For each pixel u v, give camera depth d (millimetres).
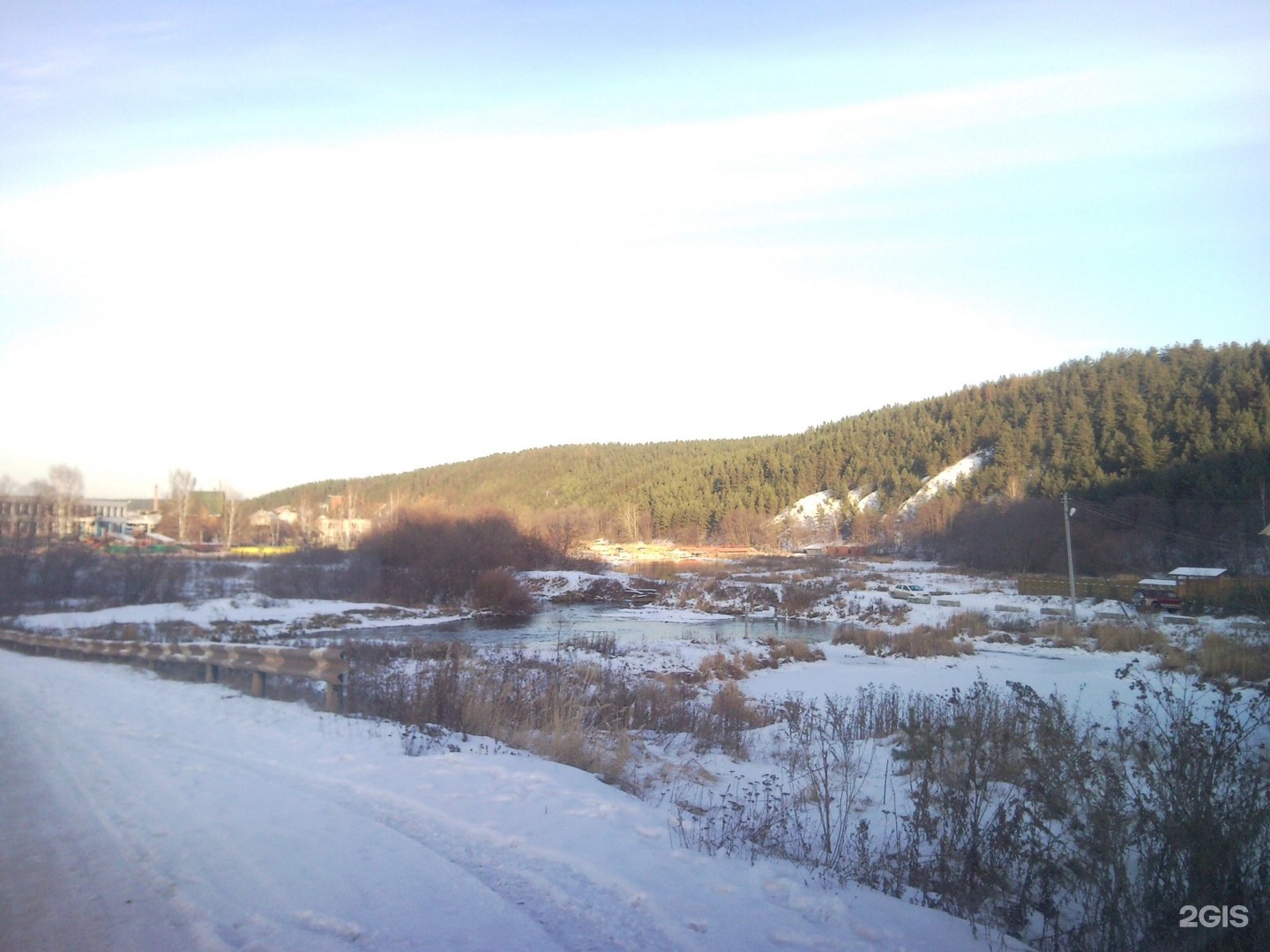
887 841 6445
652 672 21047
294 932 4230
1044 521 69688
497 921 4332
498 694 11320
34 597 40812
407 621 41188
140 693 13117
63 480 79000
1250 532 56281
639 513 128375
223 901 4641
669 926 4293
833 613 45031
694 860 5336
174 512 99938
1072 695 15484
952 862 5738
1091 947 4734
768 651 28172
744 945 4117
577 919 4367
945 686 19250
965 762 7832
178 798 6812
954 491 98500
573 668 17781
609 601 54125
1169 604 39281
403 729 9383
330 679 10961
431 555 49531
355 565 49812
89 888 4898
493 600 46719
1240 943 4516
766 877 5133
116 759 8359
